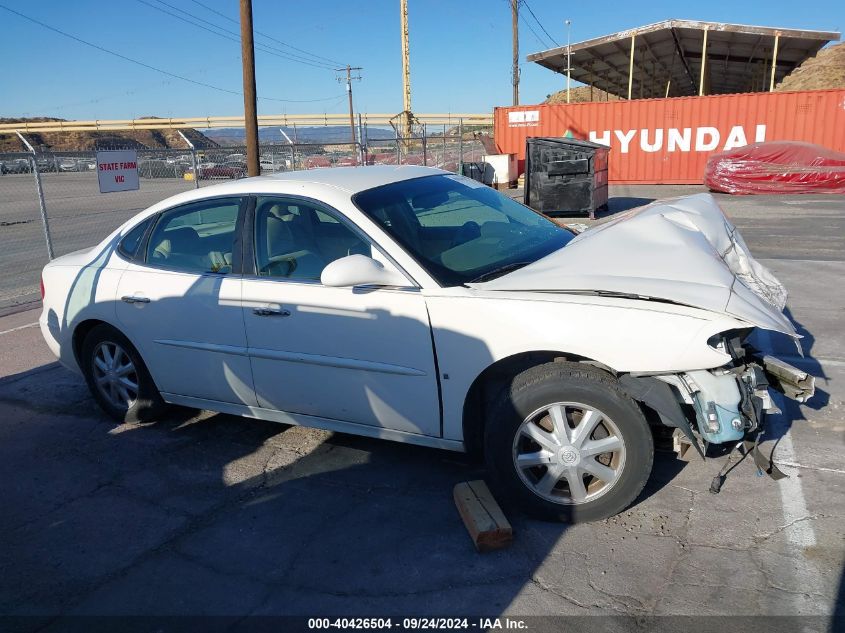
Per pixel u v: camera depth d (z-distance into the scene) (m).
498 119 26.22
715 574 2.90
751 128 22.72
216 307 4.11
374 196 3.95
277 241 3.98
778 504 3.37
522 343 3.24
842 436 4.04
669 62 35.00
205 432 4.69
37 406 5.31
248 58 13.37
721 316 2.99
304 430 4.62
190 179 19.31
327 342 3.73
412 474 3.93
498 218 4.29
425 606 2.85
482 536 3.12
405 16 79.19
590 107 24.70
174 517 3.66
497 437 3.30
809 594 2.75
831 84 44.56
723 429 3.03
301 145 15.60
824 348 5.59
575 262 3.37
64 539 3.51
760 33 25.08
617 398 3.14
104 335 4.77
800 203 16.62
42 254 12.91
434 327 3.42
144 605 2.97
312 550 3.28
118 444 4.59
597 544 3.16
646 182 24.50
